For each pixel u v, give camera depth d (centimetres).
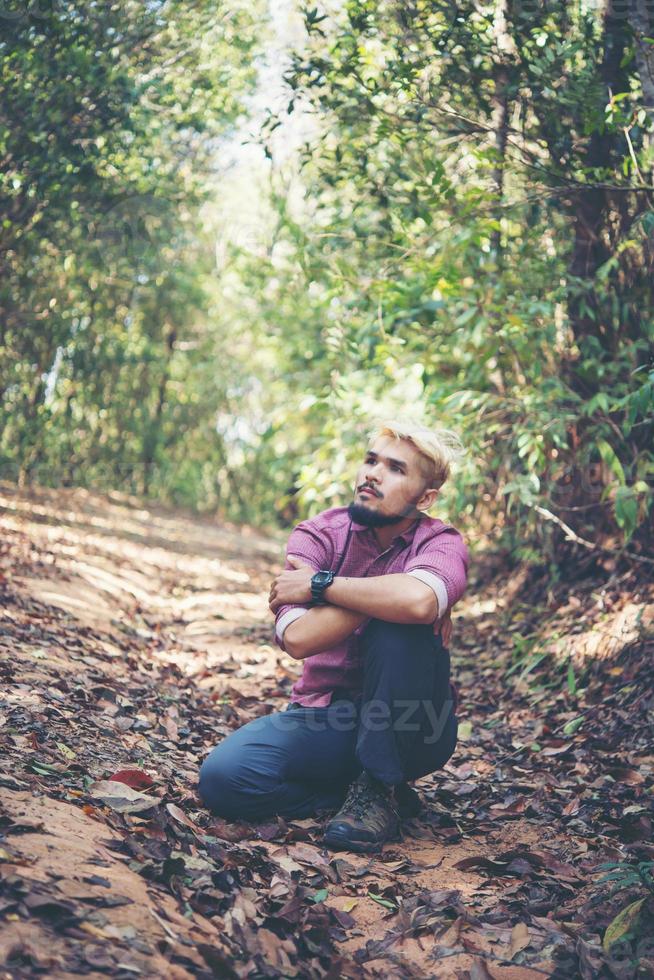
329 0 430
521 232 479
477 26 393
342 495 650
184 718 366
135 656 459
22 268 643
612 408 413
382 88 414
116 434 1212
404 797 288
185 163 613
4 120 444
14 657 368
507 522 582
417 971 197
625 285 454
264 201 730
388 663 257
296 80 429
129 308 1045
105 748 290
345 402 619
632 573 473
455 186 476
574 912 228
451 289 471
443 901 227
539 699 424
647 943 206
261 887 222
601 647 433
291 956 192
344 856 253
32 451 840
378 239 520
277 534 1496
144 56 455
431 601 253
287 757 263
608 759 333
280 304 890
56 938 166
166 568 810
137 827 228
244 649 535
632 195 434
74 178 492
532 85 401
